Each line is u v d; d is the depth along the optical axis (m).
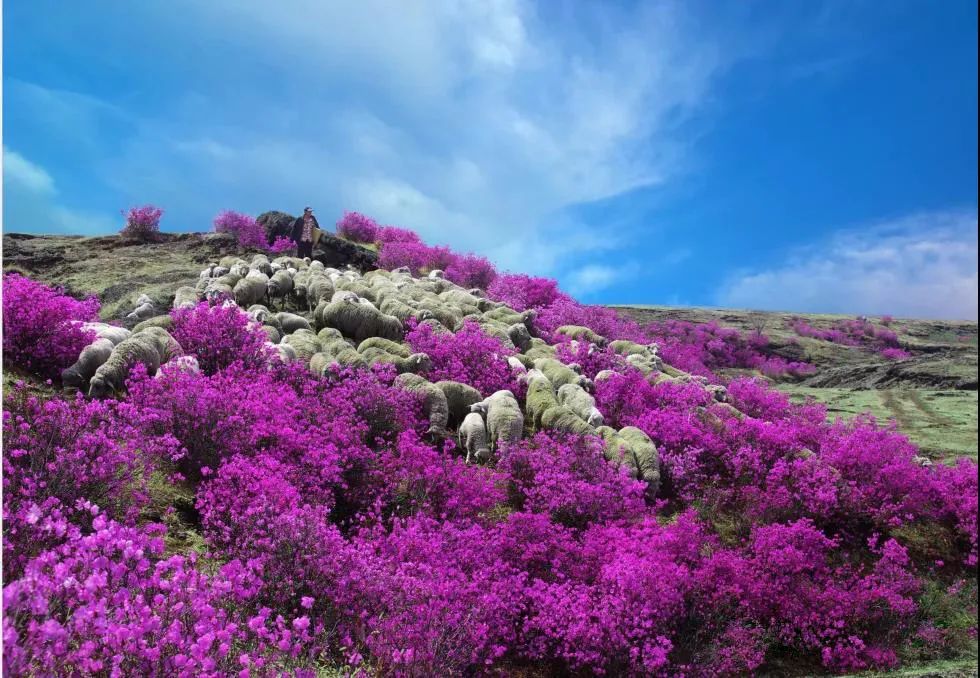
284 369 10.64
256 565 5.06
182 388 7.74
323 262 24.06
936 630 8.34
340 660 4.96
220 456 7.35
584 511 8.82
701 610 7.43
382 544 6.61
